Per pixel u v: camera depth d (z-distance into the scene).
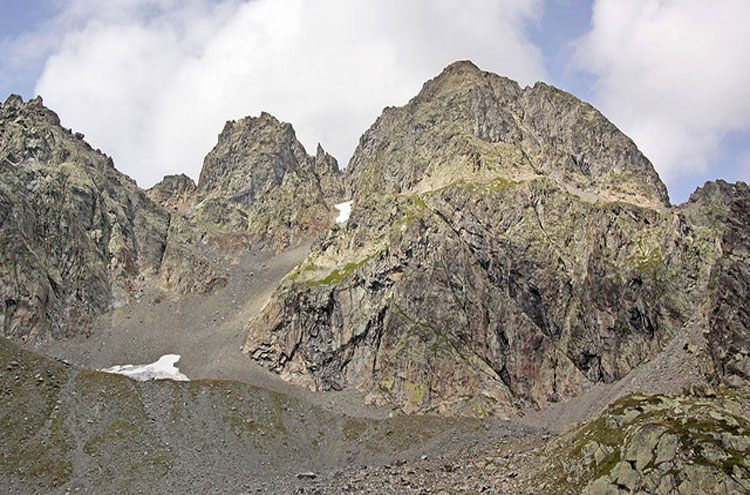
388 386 181.12
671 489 78.88
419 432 159.00
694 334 147.25
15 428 135.50
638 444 87.75
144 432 145.88
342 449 154.25
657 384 142.75
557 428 162.62
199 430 151.25
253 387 178.38
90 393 156.00
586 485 89.44
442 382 178.88
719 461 78.06
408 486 115.25
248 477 134.00
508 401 175.88
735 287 131.88
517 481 104.00
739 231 138.25
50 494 119.06
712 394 121.56
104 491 121.81
